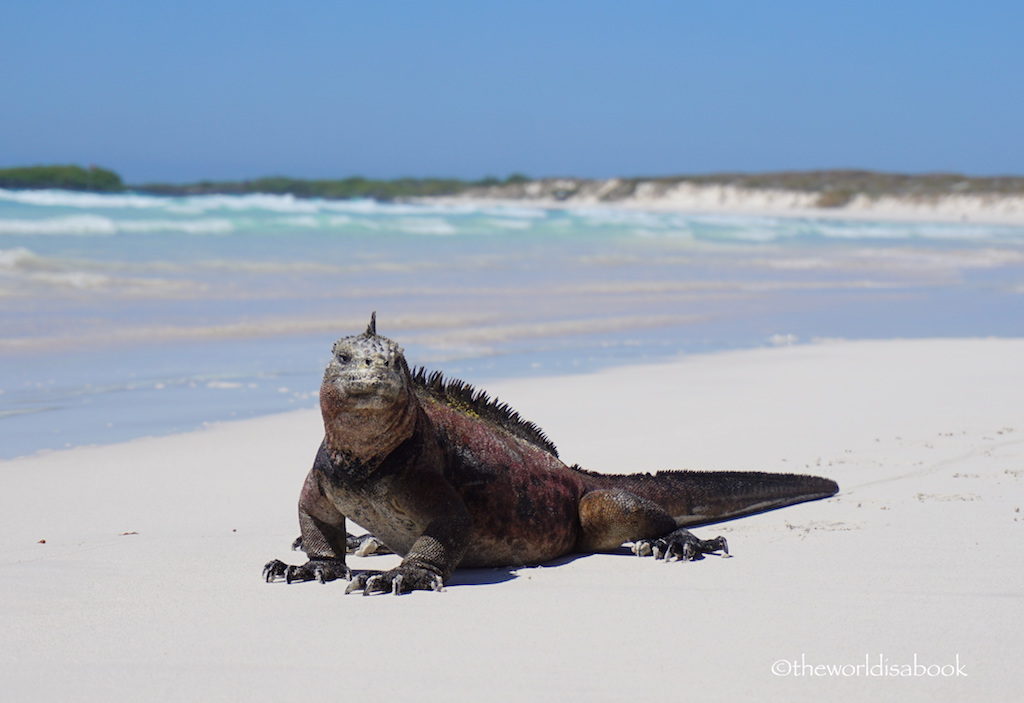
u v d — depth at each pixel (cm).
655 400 318
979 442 266
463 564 204
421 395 202
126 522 223
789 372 371
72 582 195
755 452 262
